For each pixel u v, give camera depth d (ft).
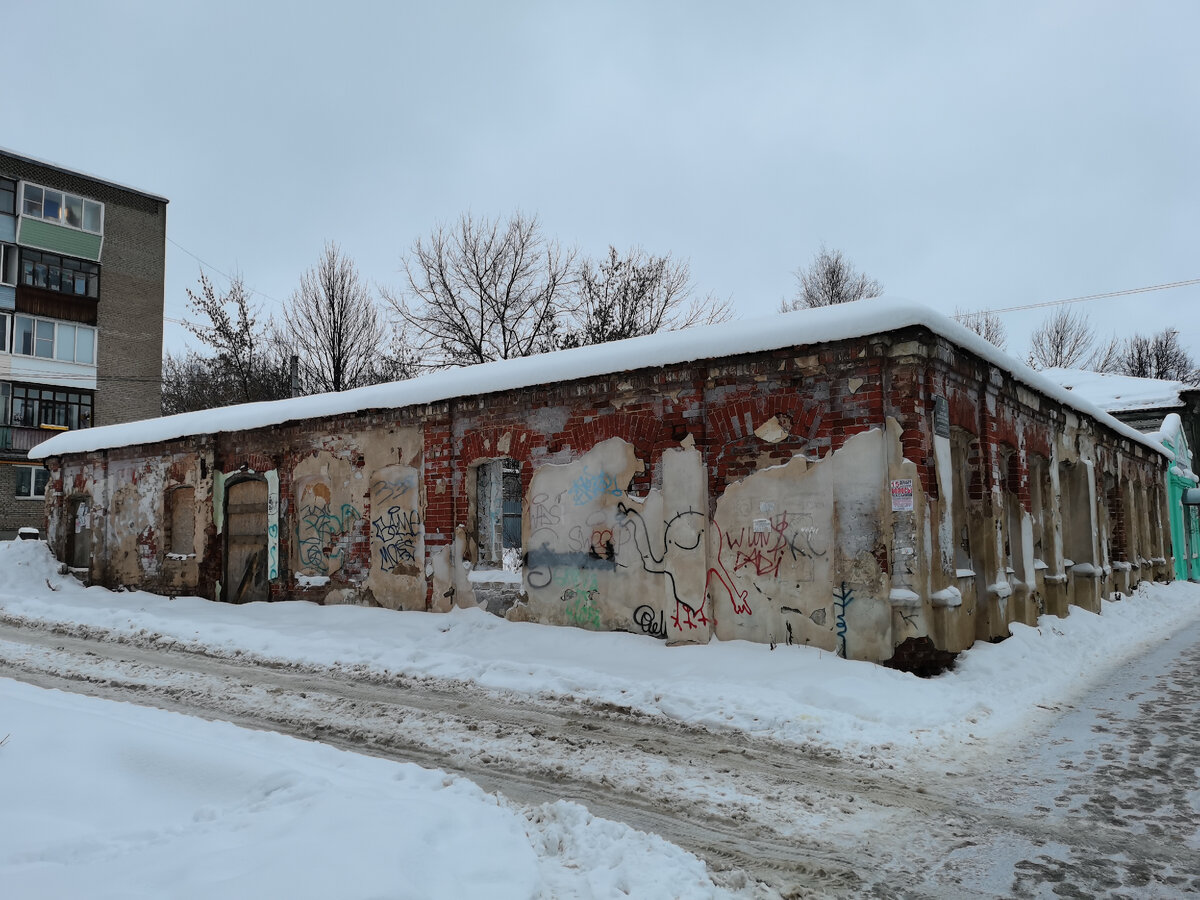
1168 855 15.17
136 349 124.16
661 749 22.08
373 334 102.94
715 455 32.99
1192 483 92.22
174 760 16.66
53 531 65.41
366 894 10.59
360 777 17.12
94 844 13.00
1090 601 49.62
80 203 118.62
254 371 105.70
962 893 13.62
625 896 12.59
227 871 11.41
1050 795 18.45
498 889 11.71
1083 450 52.19
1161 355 170.91
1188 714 25.94
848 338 29.37
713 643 31.99
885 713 23.93
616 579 35.45
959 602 29.50
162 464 57.21
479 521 42.01
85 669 33.68
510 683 29.58
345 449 46.39
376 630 39.11
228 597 52.24
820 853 15.29
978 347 32.81
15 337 111.04
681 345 33.47
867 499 29.17
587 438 36.73
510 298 97.91
